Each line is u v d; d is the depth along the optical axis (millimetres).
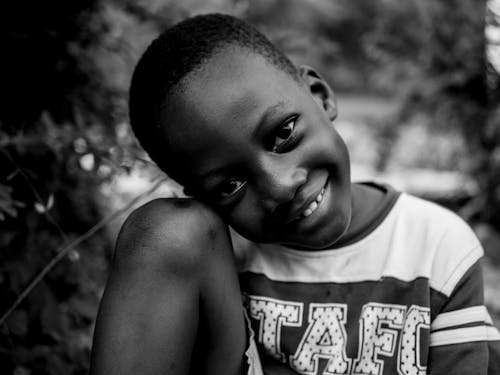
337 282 1122
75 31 1539
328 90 1222
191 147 1012
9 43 1420
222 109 993
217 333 1040
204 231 1006
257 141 999
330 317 1113
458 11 3252
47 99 1524
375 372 1075
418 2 3273
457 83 3324
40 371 1396
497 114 3268
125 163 1343
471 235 1118
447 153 4039
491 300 2635
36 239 1433
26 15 1410
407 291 1084
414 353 1057
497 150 3385
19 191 1382
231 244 1063
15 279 1330
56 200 1531
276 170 1004
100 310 1001
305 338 1119
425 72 3447
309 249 1142
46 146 1300
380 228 1137
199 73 1016
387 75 3609
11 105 1467
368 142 4430
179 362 993
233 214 1046
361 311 1101
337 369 1095
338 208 1070
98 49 1633
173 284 980
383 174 3986
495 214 3391
